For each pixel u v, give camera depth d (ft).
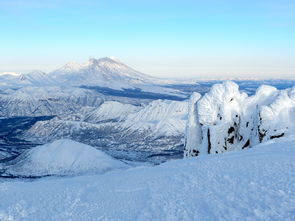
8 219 99.81
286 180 98.07
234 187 99.50
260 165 122.21
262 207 80.07
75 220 93.81
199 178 117.70
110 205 103.60
